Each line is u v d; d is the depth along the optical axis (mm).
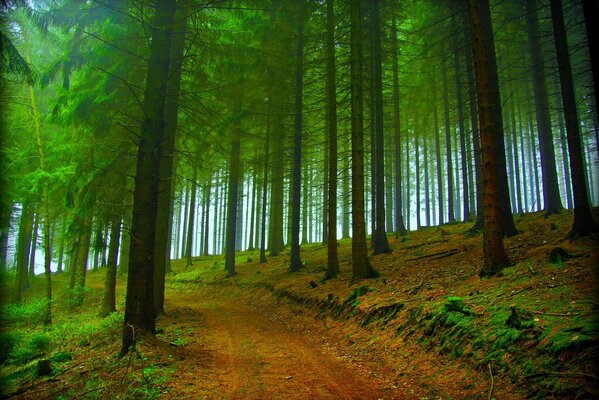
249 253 34812
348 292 11992
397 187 23672
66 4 11023
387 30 20578
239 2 12234
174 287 29531
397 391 5730
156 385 5754
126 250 36844
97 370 6777
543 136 16812
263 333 10664
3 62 7770
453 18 18047
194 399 5305
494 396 4676
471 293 7832
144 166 8422
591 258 7473
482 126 9336
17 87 15695
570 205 27688
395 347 7473
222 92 12750
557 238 10281
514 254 10094
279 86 17484
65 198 13867
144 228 8250
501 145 12992
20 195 13984
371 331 8797
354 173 13383
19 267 19672
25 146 16469
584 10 5859
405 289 10156
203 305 18234
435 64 22359
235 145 21266
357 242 13148
